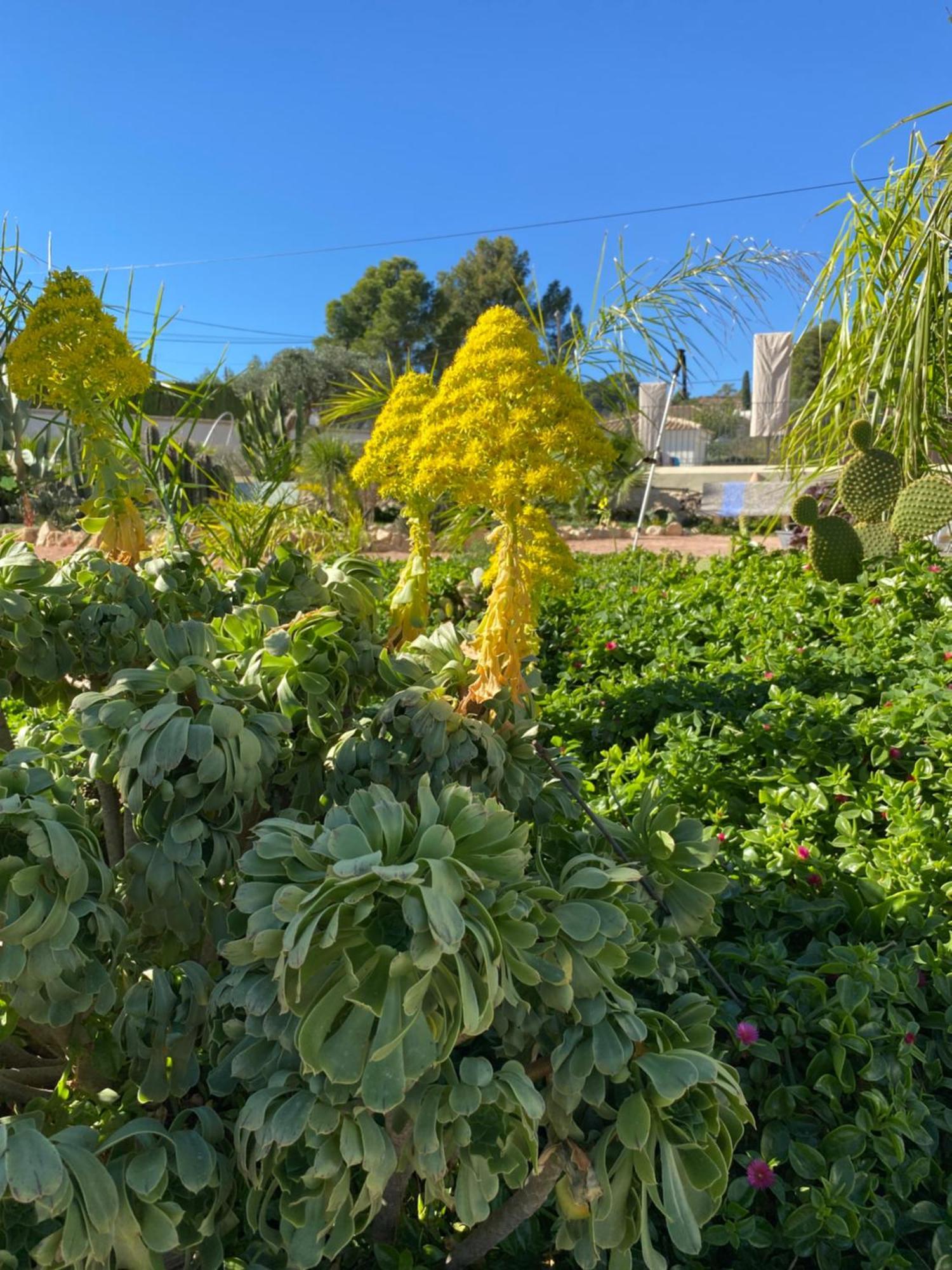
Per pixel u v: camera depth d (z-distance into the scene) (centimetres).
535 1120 130
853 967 201
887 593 505
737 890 238
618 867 158
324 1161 120
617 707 404
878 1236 161
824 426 711
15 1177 108
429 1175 125
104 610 216
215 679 181
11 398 412
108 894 152
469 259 4731
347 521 1066
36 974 134
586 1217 140
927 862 242
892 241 598
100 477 262
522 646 195
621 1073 139
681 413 3722
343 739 191
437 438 184
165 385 346
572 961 144
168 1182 130
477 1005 122
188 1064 149
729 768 328
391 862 132
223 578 293
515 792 188
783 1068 196
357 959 125
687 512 2752
